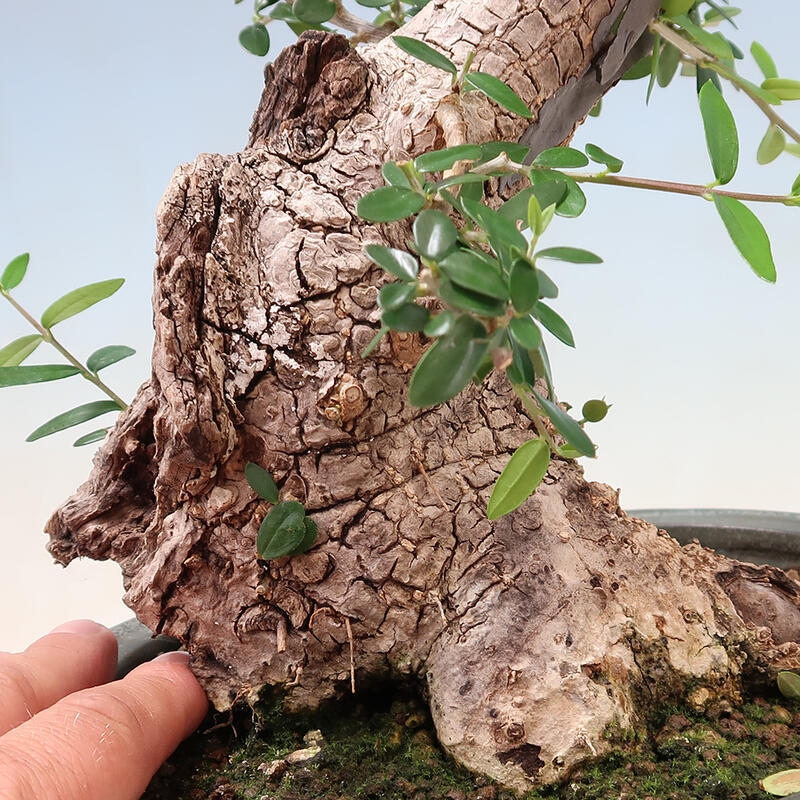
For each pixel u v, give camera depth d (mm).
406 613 215
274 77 220
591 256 164
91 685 225
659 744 207
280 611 213
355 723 222
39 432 225
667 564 228
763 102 216
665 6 224
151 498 227
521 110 188
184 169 206
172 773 213
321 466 209
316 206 205
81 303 219
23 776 172
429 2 233
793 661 223
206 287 200
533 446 179
